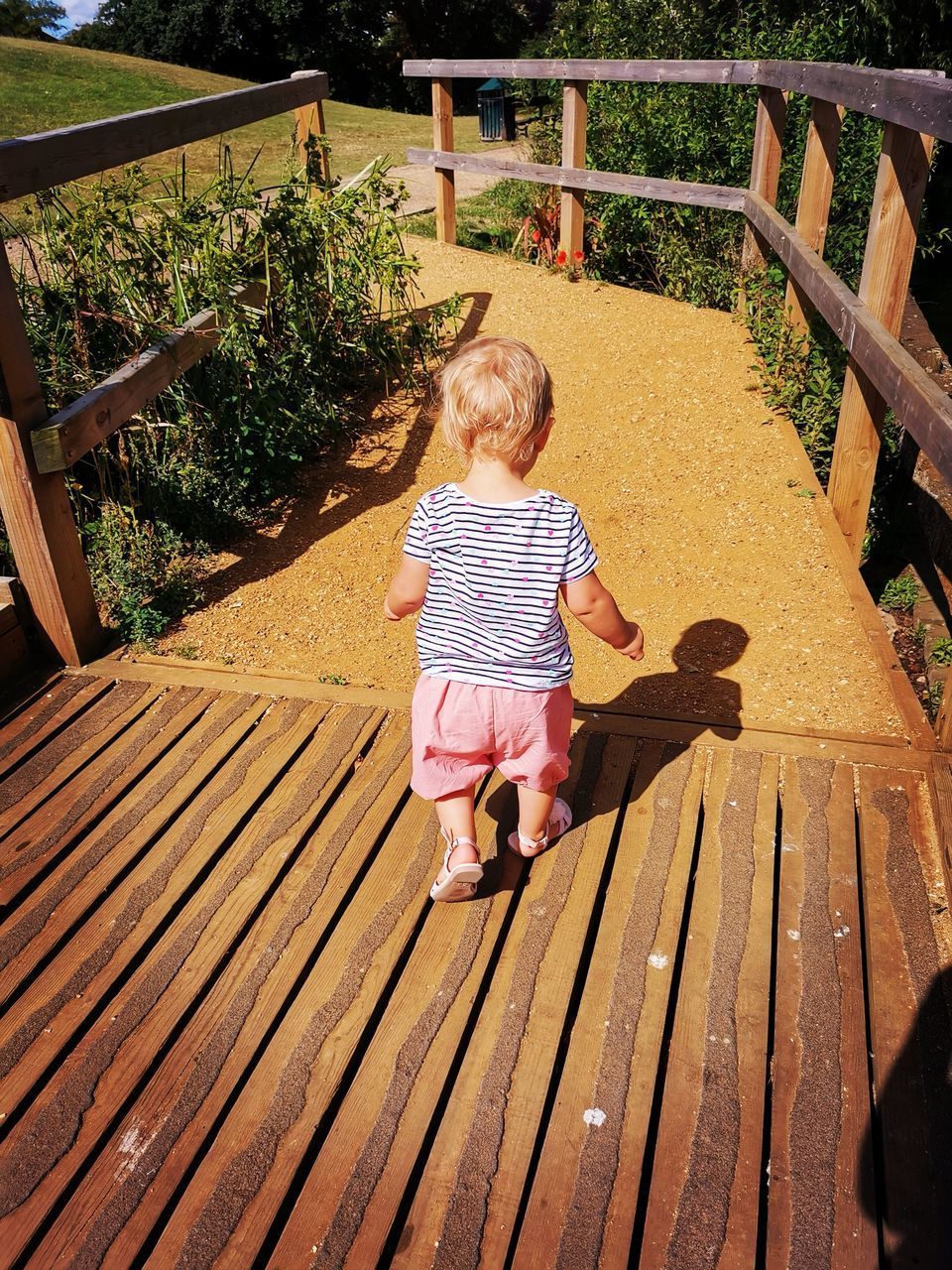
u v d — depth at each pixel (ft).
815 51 24.56
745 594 12.36
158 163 36.06
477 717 7.21
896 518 16.20
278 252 17.04
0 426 9.95
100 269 14.62
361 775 9.53
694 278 22.02
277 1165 6.31
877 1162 6.28
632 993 7.35
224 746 9.89
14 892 8.36
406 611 7.58
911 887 8.10
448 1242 5.89
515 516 6.87
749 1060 6.85
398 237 18.84
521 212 30.83
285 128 48.06
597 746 9.73
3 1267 5.79
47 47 58.59
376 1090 6.72
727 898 8.07
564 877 8.34
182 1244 5.90
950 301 28.43
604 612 7.13
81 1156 6.36
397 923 7.98
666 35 27.27
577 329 20.43
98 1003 7.39
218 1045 7.05
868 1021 7.16
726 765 9.45
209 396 15.08
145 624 11.87
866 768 9.37
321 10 123.54
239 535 14.29
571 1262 5.77
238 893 8.25
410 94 128.88
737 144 22.80
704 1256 5.77
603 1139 6.41
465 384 6.82
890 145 11.66
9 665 10.89
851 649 11.13
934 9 27.84
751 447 15.61
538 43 38.45
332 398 17.71
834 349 17.03
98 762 9.75
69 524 10.91
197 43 125.49
